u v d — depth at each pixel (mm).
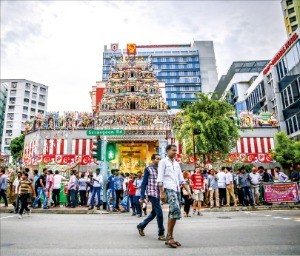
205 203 17000
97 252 5023
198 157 25938
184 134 24266
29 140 37656
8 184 19094
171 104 109438
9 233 7227
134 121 33375
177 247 5281
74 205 15812
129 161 35125
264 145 36094
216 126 23844
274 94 42594
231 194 15523
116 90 37594
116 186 15047
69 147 35219
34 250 5230
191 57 115062
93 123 36031
